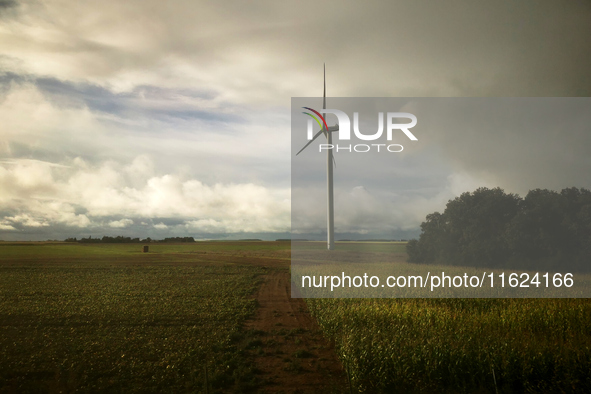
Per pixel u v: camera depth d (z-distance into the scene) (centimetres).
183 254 8794
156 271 4744
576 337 1434
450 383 1130
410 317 1727
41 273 4456
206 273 4519
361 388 1125
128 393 1096
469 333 1405
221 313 2141
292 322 2034
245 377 1220
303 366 1340
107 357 1388
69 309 2255
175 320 1981
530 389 1073
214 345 1516
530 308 1870
